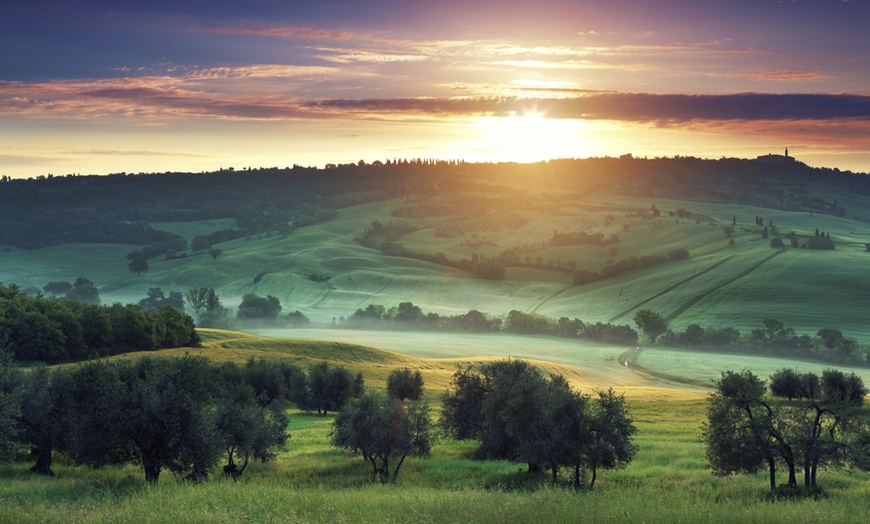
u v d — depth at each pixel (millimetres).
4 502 24312
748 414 34812
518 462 47438
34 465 42750
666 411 85188
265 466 46375
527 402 42438
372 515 18844
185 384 36594
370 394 46281
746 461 33906
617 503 22531
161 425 34781
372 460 43344
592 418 35719
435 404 89500
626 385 160125
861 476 38656
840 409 33031
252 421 42969
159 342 129750
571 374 167125
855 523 20016
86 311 123062
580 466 37719
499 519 18391
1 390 36375
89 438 35594
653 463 46125
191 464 35938
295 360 127250
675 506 22719
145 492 25266
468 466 46344
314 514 19109
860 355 197125
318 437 62375
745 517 20125
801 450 32219
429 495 24219
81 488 31016
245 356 128375
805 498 29422
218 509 19125
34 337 109062
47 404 41250
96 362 42719
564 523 18078
